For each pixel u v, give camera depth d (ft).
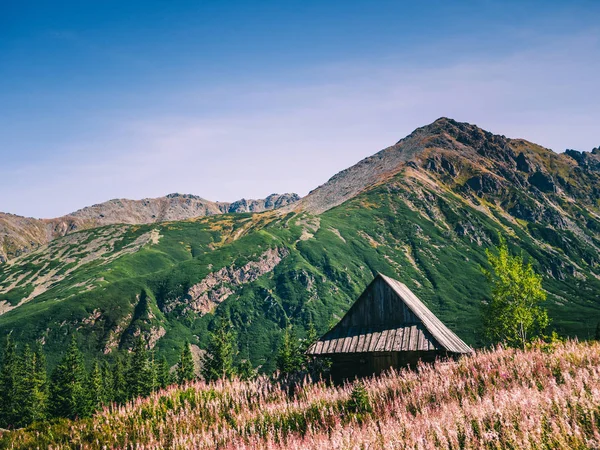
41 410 269.23
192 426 49.37
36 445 48.70
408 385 51.65
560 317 547.90
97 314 555.28
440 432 30.09
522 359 52.06
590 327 479.41
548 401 33.53
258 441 39.86
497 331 159.74
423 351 84.64
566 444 27.12
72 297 578.66
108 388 304.30
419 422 34.45
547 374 46.42
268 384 65.62
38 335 513.45
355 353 89.51
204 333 553.64
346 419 43.14
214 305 612.29
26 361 358.23
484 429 31.30
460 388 45.37
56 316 540.93
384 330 90.94
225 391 61.82
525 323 150.71
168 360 489.26
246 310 588.09
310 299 600.80
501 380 45.93
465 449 29.32
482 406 34.86
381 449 31.19
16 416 269.03
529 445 27.09
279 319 569.23
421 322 88.99
